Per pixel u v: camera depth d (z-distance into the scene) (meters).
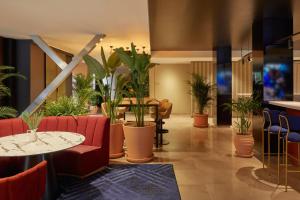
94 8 3.95
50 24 4.90
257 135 4.94
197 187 3.44
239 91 11.07
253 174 3.90
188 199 3.09
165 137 6.68
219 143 5.97
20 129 3.95
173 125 8.72
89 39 6.25
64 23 4.84
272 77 4.86
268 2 3.88
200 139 6.43
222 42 7.41
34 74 6.50
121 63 4.80
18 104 6.27
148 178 3.76
